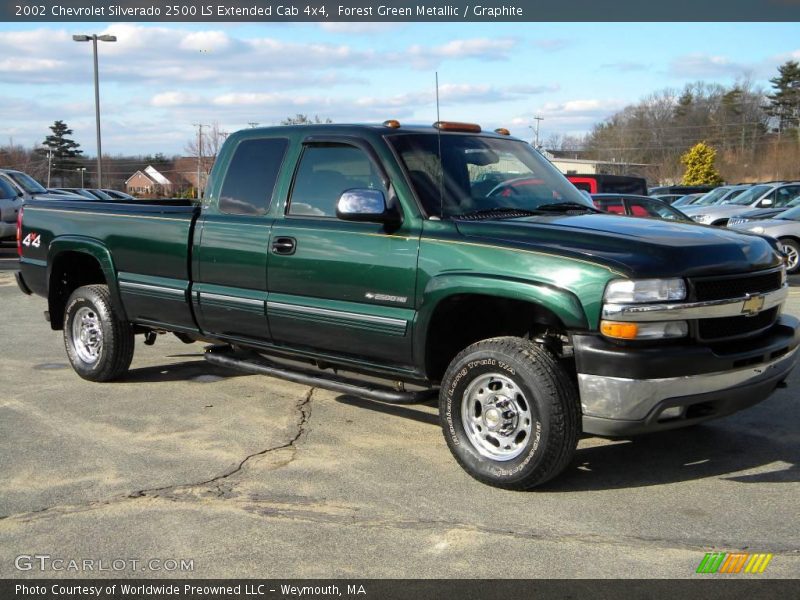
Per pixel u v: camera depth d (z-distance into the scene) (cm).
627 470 466
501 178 522
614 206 1364
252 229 545
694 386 405
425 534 383
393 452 502
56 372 723
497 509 412
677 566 348
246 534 385
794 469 466
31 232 709
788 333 457
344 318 495
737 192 2611
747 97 8969
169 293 600
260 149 563
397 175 483
